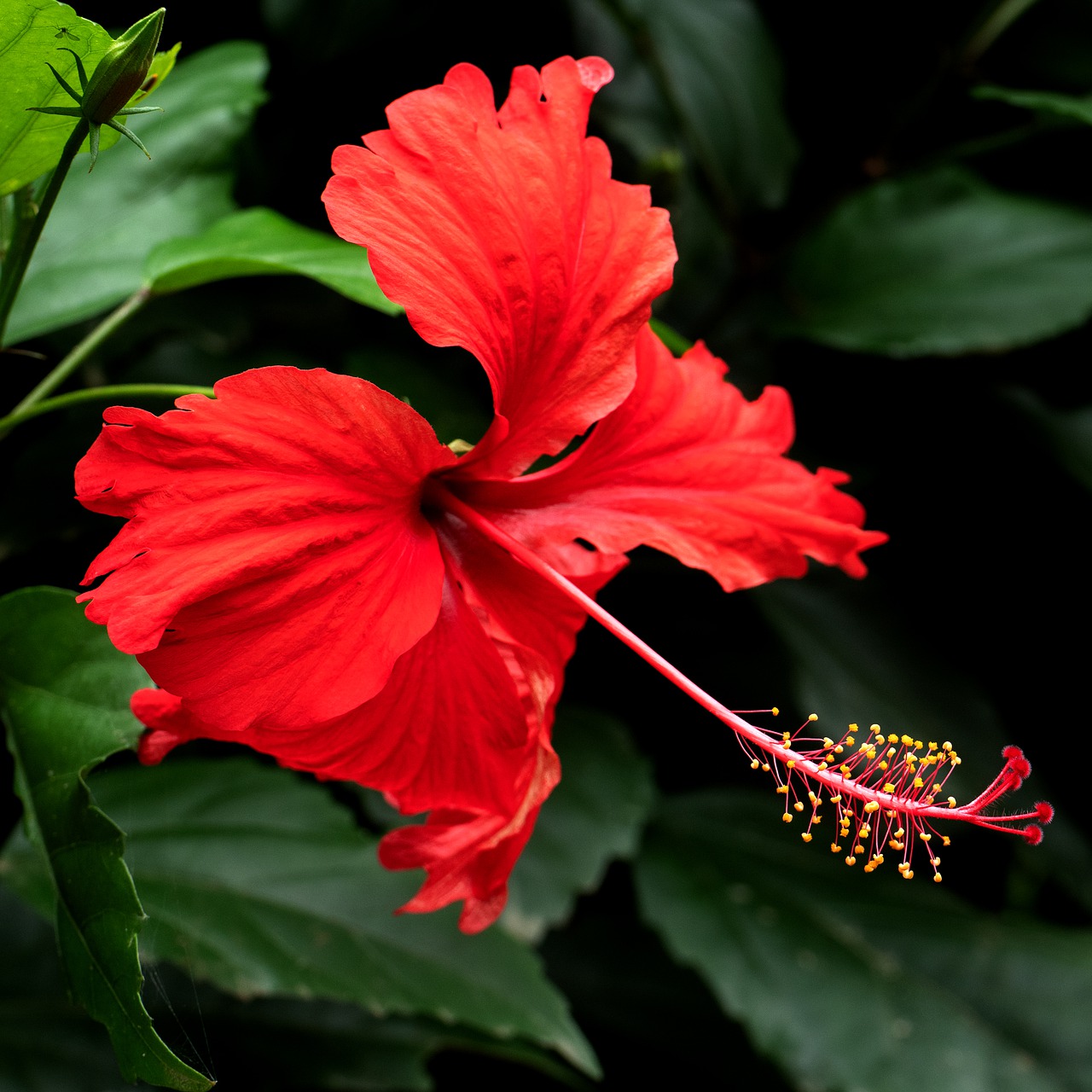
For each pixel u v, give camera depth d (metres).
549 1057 0.76
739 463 0.57
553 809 0.66
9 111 0.52
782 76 0.82
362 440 0.51
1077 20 0.83
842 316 0.76
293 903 0.62
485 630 0.54
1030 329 0.73
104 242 0.60
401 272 0.51
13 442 0.64
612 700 0.77
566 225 0.53
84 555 0.63
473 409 0.64
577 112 0.54
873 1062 0.69
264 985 0.61
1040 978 0.73
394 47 0.69
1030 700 0.80
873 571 0.82
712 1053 0.77
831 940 0.73
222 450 0.50
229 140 0.62
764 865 0.77
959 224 0.78
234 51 0.63
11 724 0.53
